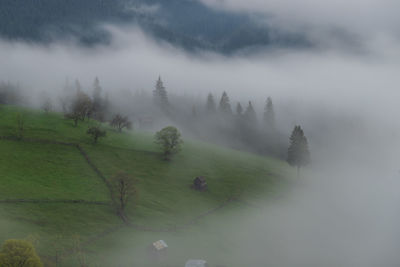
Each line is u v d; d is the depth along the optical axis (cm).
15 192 7912
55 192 8412
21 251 4912
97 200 8519
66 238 6694
